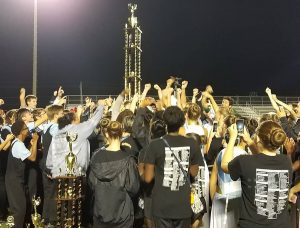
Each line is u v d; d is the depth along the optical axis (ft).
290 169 14.03
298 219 18.85
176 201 16.34
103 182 19.11
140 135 21.65
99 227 19.42
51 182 24.57
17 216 24.25
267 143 14.05
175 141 16.70
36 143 24.57
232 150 15.49
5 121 30.63
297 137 22.13
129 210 19.34
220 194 18.12
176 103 29.60
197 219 18.12
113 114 25.43
